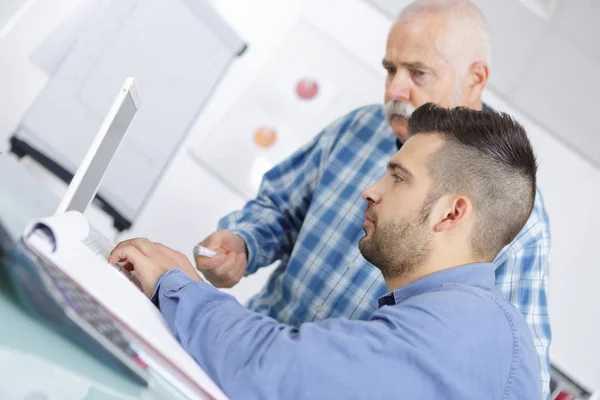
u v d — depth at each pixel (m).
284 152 2.45
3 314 0.64
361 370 0.79
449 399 0.80
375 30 2.47
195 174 2.48
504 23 2.24
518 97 2.33
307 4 2.51
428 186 0.96
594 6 2.12
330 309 1.52
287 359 0.79
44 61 2.37
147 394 0.68
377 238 0.99
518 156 0.98
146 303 0.86
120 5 2.32
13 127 2.37
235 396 0.79
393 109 1.67
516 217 0.98
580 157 2.31
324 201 1.62
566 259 2.28
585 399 2.20
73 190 0.96
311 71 2.46
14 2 2.33
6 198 1.04
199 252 1.40
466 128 0.98
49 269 0.64
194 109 2.40
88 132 2.22
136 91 1.11
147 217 2.46
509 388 0.84
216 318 0.84
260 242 1.59
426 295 0.88
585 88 2.24
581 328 2.24
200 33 2.41
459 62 1.67
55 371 0.62
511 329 0.88
